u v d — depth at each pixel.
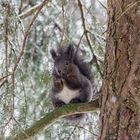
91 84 8.65
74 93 8.65
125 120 5.48
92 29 8.58
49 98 8.94
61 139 8.38
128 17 5.73
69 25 9.38
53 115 6.35
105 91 5.86
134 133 5.39
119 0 5.85
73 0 9.52
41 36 9.93
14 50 6.98
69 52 8.86
